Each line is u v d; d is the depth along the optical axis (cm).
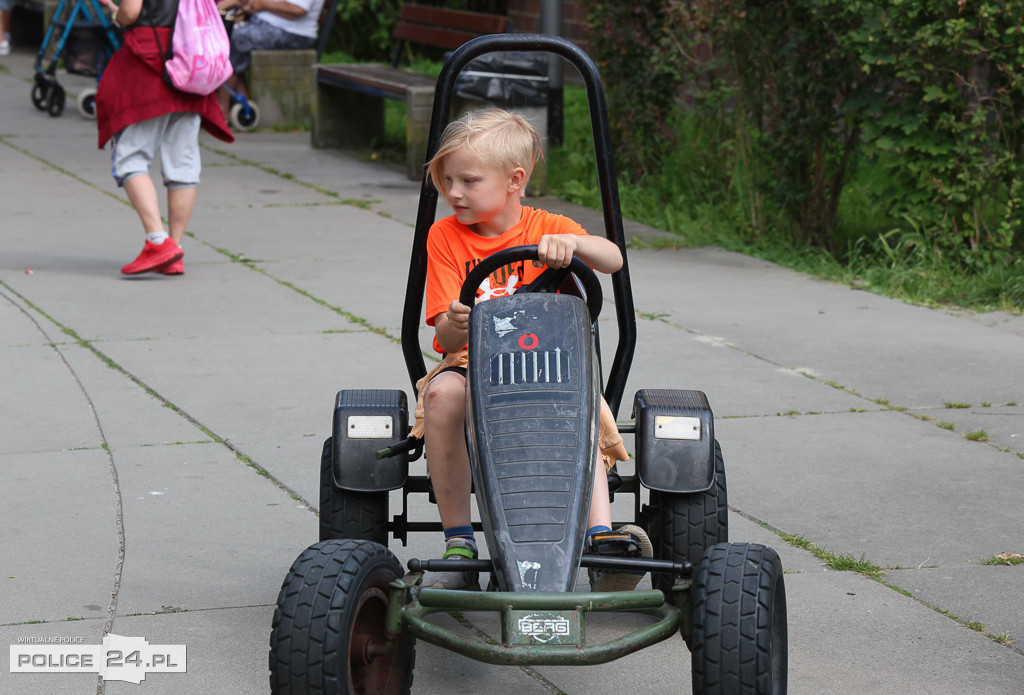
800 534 471
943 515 489
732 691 297
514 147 369
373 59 2011
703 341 725
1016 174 833
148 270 850
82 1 1442
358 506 382
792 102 910
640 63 1106
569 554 306
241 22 1523
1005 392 639
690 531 382
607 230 405
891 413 609
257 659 379
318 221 1041
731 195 1054
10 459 538
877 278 862
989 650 385
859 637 393
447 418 354
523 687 367
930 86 814
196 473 526
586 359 338
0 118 1505
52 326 739
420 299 398
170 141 857
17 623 398
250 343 711
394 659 333
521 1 1861
